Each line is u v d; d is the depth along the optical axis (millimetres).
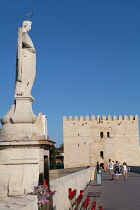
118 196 18656
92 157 88062
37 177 8344
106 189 22844
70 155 88125
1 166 8383
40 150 8641
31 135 8539
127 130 90000
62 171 62125
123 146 89312
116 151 88875
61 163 104125
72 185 14531
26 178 8320
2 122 9156
